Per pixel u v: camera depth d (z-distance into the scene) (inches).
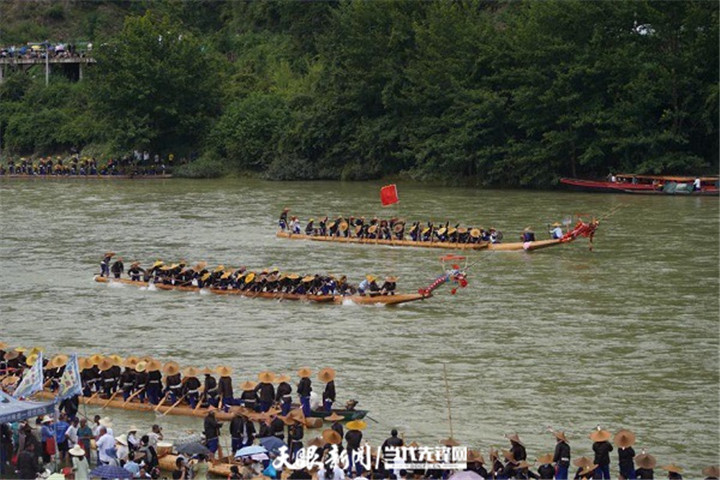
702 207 5059.1
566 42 5954.7
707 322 3029.0
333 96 6742.1
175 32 7455.7
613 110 5782.5
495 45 6200.8
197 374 2415.1
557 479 1953.7
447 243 4247.0
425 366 2677.2
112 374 2458.2
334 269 3863.2
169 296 3513.8
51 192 6314.0
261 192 6122.1
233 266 3941.9
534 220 4776.1
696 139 5880.9
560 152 5930.1
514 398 2438.5
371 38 6643.7
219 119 7445.9
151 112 7372.1
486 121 6067.9
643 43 5905.5
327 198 5762.8
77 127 7731.3
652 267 3747.5
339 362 2721.5
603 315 3127.5
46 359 2566.4
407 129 6476.4
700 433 2224.4
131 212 5354.3
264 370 2659.9
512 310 3211.1
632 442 1956.2
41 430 2055.9
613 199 5418.3
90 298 3484.3
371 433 2230.6
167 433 2256.4
